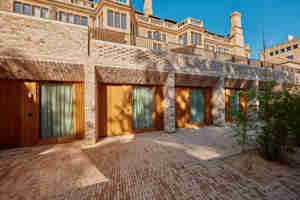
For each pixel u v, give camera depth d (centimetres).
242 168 397
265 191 306
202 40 1784
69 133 672
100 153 509
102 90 747
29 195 287
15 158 468
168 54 820
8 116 573
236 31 2178
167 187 313
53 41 576
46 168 398
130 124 802
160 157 466
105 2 1141
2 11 507
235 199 280
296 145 539
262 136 470
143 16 1616
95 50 639
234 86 1102
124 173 369
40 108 625
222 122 978
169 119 823
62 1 1201
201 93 1033
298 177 360
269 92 450
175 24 1841
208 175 361
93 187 312
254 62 1220
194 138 703
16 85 588
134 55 723
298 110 417
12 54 516
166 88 842
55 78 632
